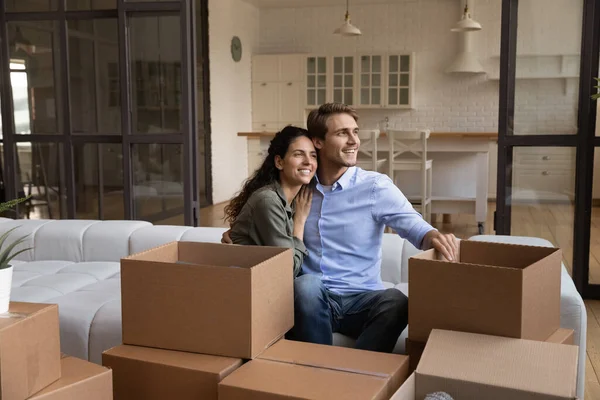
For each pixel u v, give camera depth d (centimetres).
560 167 383
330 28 932
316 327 193
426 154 633
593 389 253
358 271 218
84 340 232
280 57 917
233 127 870
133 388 162
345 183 217
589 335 321
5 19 461
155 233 312
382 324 195
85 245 321
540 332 164
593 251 389
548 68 378
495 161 881
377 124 928
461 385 139
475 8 868
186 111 436
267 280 166
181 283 164
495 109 885
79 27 450
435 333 159
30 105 466
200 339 163
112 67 447
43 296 254
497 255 186
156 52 438
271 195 202
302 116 922
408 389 140
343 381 145
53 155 466
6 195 476
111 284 272
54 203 470
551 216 388
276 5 930
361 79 901
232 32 859
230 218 223
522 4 379
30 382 138
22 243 329
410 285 167
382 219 217
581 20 370
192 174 447
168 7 430
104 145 455
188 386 155
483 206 623
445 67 895
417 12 895
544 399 131
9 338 132
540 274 161
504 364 142
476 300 158
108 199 459
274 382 145
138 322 171
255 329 160
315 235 219
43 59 459
